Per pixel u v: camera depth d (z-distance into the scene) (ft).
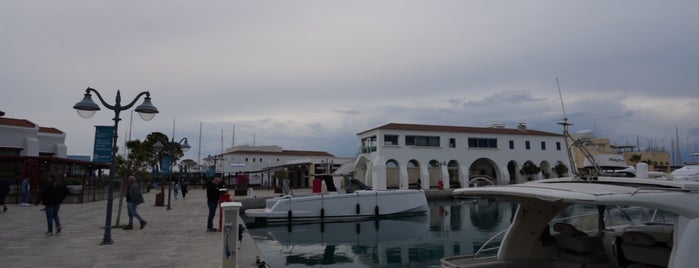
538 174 185.26
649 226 18.45
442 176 171.01
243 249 37.63
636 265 16.43
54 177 45.37
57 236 43.24
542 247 19.29
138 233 46.21
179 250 35.83
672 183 14.49
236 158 275.39
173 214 69.21
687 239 12.09
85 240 40.81
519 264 18.70
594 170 19.56
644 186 15.42
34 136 118.62
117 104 40.32
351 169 181.47
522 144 187.01
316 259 44.68
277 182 200.34
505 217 83.05
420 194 86.69
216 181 48.91
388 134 167.73
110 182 39.60
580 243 18.17
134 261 31.22
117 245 38.19
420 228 68.74
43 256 32.81
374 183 161.38
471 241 54.90
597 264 18.20
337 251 49.34
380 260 43.96
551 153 191.52
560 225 19.65
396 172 171.73
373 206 81.82
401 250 49.37
